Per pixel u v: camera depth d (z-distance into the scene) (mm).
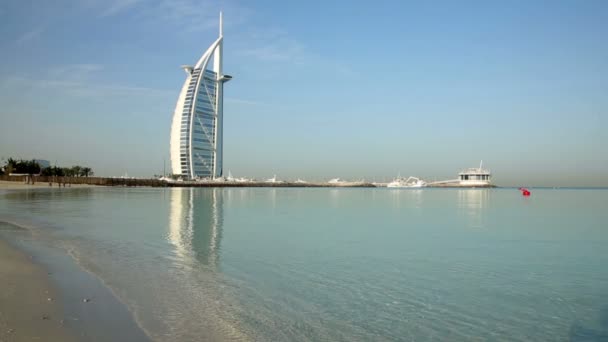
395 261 21641
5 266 16656
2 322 10328
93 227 33125
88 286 14469
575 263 21750
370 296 15062
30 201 67812
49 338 9523
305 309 13430
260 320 12164
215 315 12305
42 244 23609
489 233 34094
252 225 37781
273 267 19609
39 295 12906
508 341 11273
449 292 15828
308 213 54781
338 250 24688
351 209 64875
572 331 12062
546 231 35844
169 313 12172
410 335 11531
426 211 61875
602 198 129125
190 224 37375
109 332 10258
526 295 15570
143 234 29562
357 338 11180
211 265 19625
